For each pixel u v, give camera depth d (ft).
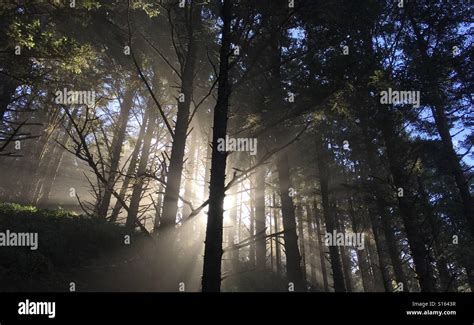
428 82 32.89
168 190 17.78
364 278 99.30
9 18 23.71
